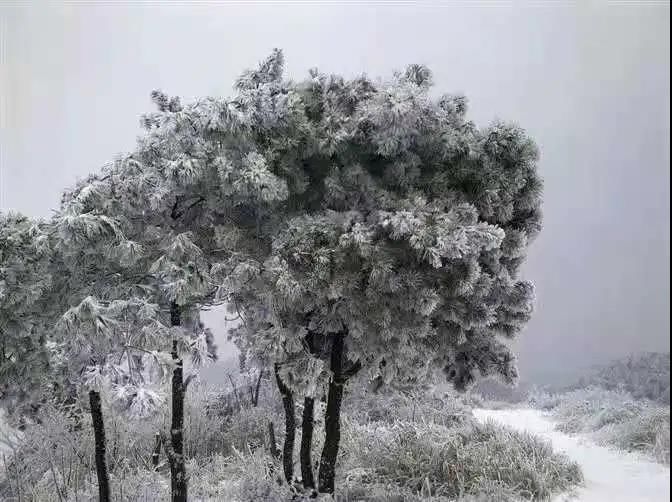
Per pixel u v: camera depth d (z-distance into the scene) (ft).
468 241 13.65
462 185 16.38
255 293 15.56
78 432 23.70
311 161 16.15
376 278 13.74
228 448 26.48
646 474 22.77
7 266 16.12
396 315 15.21
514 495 19.44
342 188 15.01
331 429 18.65
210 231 17.10
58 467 22.41
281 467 21.22
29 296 15.90
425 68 16.71
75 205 14.55
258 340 16.17
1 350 17.16
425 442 23.35
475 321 16.26
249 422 28.55
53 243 15.99
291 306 14.97
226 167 14.40
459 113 17.38
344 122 15.05
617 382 53.01
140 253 14.96
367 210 14.99
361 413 33.42
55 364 17.66
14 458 22.98
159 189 15.37
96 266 16.61
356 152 15.57
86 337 14.16
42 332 17.11
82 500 19.26
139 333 14.71
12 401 19.43
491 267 16.61
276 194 14.40
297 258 13.94
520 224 17.92
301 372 15.57
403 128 13.89
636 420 30.68
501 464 21.48
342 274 14.10
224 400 33.22
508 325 19.49
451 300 15.87
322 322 16.33
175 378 16.84
